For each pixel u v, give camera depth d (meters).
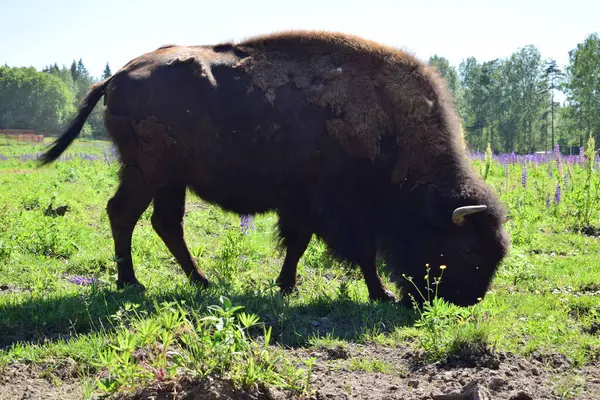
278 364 4.04
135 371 3.49
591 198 11.41
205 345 3.63
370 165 6.08
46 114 115.19
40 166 6.54
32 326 4.92
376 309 5.62
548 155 24.22
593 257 8.36
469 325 4.59
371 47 6.34
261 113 6.15
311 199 6.21
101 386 3.38
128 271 6.20
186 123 6.10
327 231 6.14
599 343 4.75
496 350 4.43
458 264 5.71
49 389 3.79
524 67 95.44
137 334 4.12
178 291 5.75
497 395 3.74
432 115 6.10
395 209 6.04
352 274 7.55
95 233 9.17
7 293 6.07
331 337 4.84
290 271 6.54
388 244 6.06
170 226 6.54
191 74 6.13
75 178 17.23
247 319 3.84
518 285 6.86
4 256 7.29
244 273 7.26
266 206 6.41
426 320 4.71
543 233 10.27
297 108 6.14
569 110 77.44
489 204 5.74
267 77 6.22
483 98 95.00
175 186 6.46
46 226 8.16
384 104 6.12
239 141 6.16
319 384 3.86
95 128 72.69
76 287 6.28
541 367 4.30
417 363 4.34
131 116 6.10
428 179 5.93
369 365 4.26
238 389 3.44
